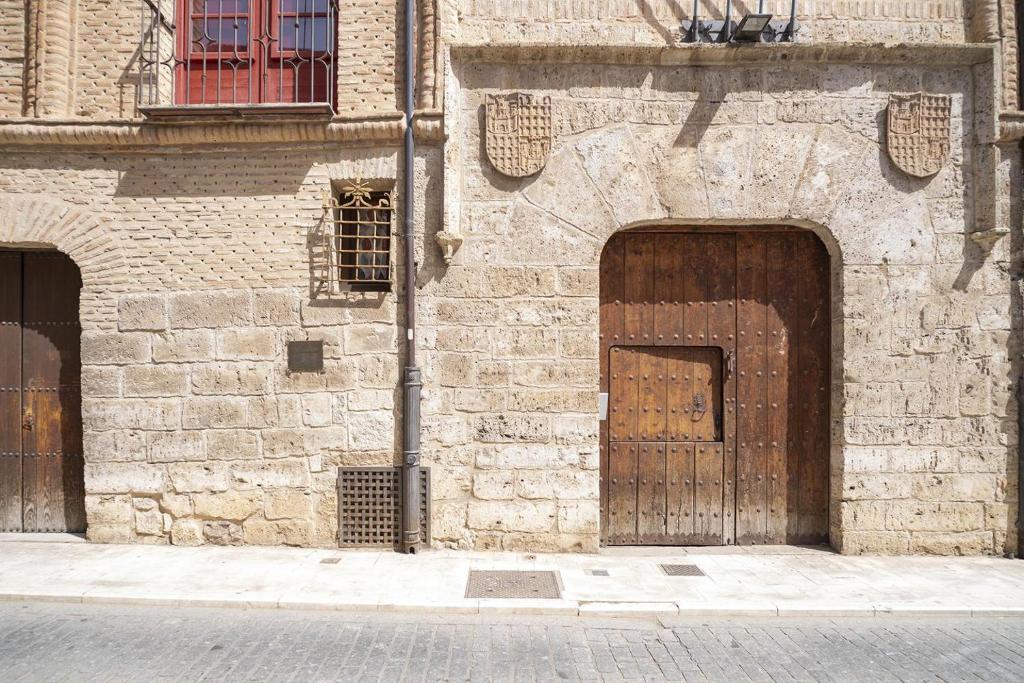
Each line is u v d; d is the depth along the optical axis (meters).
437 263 6.16
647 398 6.54
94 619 4.59
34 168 6.19
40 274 6.61
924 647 4.29
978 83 6.16
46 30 6.13
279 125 6.05
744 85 6.20
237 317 6.17
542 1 6.22
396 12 6.24
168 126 6.06
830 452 6.42
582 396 6.15
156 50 6.20
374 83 6.21
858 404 6.16
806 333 6.53
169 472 6.17
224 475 6.16
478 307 6.16
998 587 5.28
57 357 6.59
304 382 6.16
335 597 4.90
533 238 6.18
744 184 6.18
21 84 6.21
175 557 5.81
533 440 6.14
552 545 6.11
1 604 4.84
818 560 5.97
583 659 4.04
